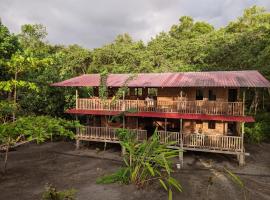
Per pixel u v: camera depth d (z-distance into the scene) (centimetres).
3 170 1864
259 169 1931
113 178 1669
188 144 2106
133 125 2609
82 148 2562
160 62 4294
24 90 2625
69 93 3000
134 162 1714
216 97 2292
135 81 2333
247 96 3512
